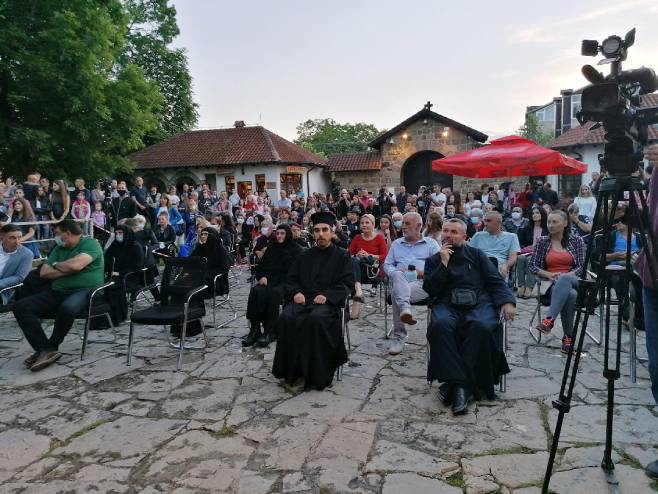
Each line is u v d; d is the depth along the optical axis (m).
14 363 4.70
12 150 16.47
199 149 25.77
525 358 4.53
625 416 3.31
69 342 5.37
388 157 24.61
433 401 3.66
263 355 4.79
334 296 4.07
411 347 4.98
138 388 4.02
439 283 3.94
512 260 5.79
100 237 10.79
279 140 26.44
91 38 16.41
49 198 11.04
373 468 2.77
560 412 2.43
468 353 3.56
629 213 2.47
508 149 8.62
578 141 19.75
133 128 18.48
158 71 28.12
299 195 19.22
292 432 3.21
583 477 2.64
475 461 2.82
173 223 11.38
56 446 3.12
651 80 2.38
